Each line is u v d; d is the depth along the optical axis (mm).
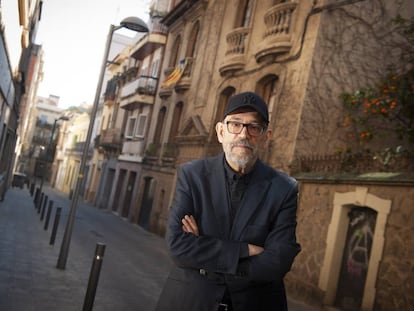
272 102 12539
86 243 12523
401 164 7961
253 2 14703
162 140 21688
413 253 6832
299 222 9859
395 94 9523
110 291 7242
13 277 6875
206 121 16391
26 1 9273
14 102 16391
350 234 8562
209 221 1934
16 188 39250
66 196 44250
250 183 1984
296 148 10539
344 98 10344
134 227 21141
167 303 1894
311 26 11086
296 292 9406
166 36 24656
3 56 8875
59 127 70188
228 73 14859
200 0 19484
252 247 1849
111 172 31469
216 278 1847
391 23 11492
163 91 22203
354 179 8328
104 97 40219
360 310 7820
